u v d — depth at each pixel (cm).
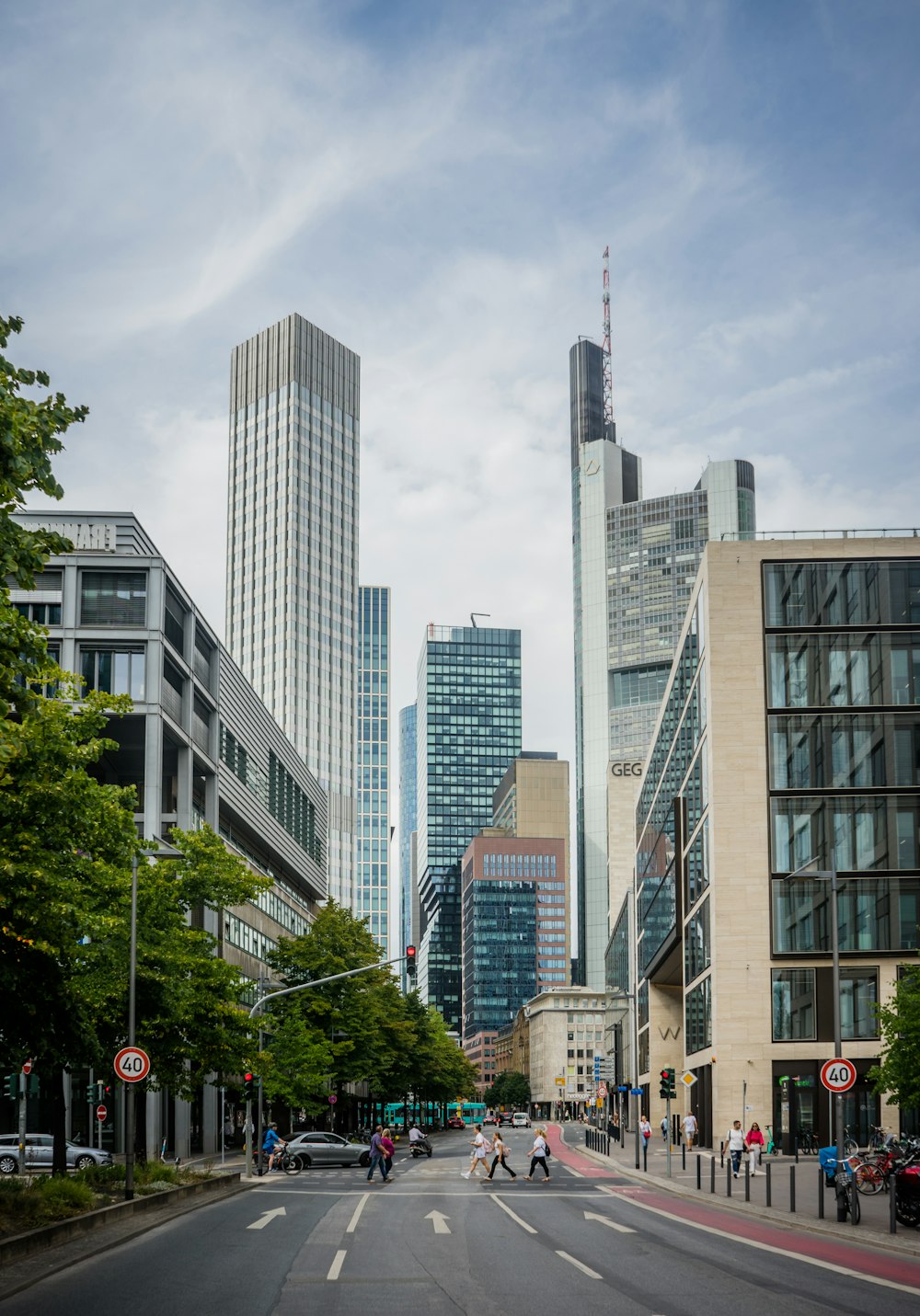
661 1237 2780
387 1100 10750
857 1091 6825
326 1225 3033
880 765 7156
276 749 11006
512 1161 7375
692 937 8262
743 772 7200
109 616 7262
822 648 7319
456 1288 1938
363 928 8144
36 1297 1831
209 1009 4734
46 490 1861
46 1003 2683
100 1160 5312
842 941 6981
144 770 7994
